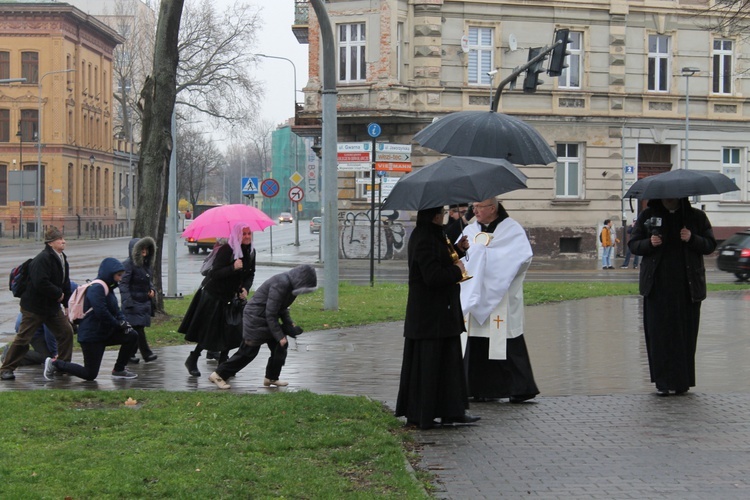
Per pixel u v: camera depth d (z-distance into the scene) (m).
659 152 43.25
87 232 84.56
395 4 38.94
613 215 42.12
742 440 8.15
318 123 40.56
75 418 8.66
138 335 13.02
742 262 28.47
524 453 7.73
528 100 41.09
